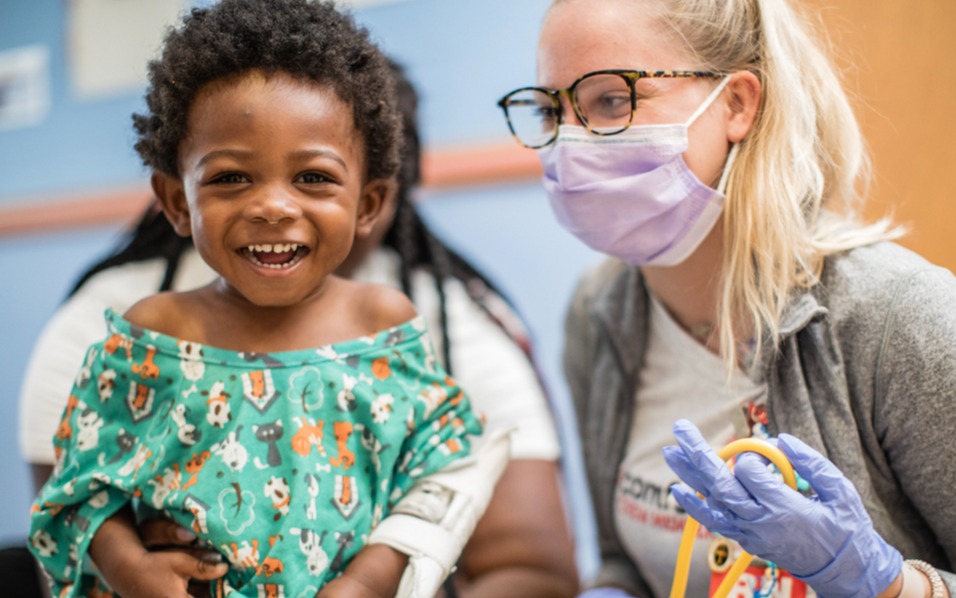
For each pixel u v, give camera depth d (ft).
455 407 3.35
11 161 9.64
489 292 5.40
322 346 3.15
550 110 3.72
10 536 9.51
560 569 4.58
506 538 4.57
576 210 3.58
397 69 4.90
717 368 3.78
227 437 2.96
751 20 3.51
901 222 5.39
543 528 4.60
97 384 3.12
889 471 3.35
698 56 3.45
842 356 3.28
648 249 3.61
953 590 2.95
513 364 4.99
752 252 3.49
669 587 3.92
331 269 3.07
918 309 3.16
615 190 3.48
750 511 2.81
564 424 7.17
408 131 4.85
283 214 2.86
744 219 3.46
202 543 2.99
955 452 3.08
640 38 3.43
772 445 2.90
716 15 3.46
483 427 3.51
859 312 3.26
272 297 2.99
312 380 3.06
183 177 3.09
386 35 7.80
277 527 2.89
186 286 4.73
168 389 3.07
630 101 3.44
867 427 3.28
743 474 2.82
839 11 5.51
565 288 7.26
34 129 9.49
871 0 5.49
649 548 3.94
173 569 2.88
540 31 3.72
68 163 9.34
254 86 2.92
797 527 2.77
